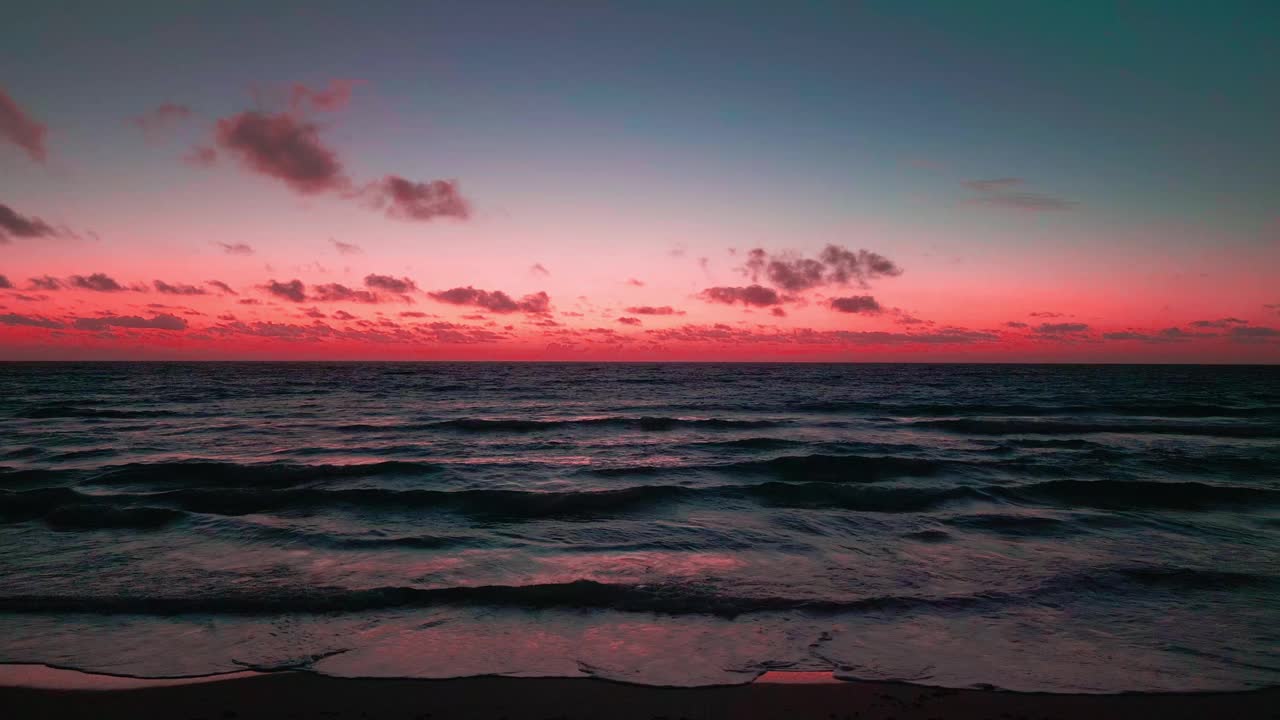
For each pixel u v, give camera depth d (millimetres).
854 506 11594
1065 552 8766
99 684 4992
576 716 4645
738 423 26344
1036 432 23953
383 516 10766
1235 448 19344
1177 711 4707
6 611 6422
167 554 8414
